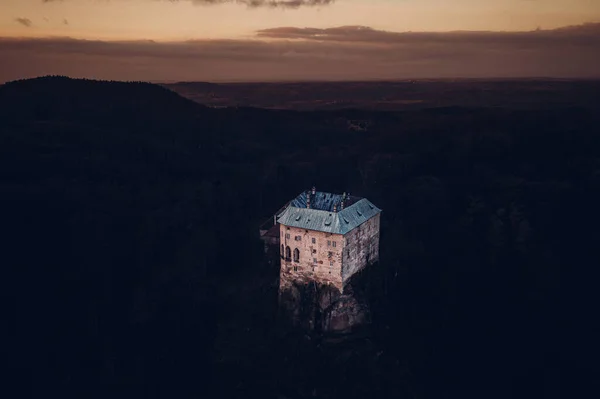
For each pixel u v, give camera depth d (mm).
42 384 125000
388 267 158875
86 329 142625
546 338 137125
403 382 123000
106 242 171500
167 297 157375
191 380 126875
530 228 177750
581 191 186750
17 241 157750
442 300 149500
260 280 160250
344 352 126688
